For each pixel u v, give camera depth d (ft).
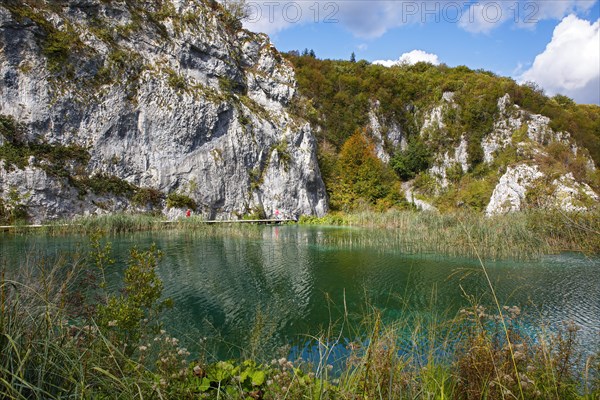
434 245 61.87
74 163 95.61
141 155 107.55
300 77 193.88
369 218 117.08
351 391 10.69
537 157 137.39
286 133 141.79
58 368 8.86
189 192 113.60
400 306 31.30
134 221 86.17
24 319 10.19
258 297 34.24
